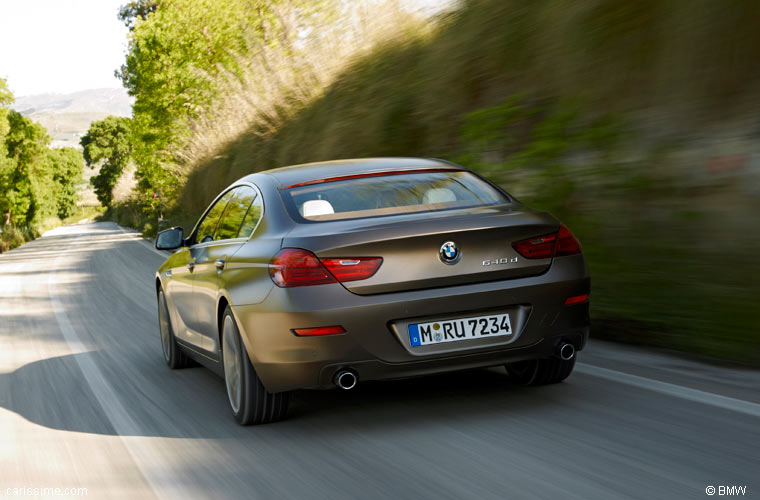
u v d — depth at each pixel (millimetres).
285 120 19234
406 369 4016
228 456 4035
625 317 5984
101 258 24906
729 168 6133
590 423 4012
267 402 4418
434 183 4770
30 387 6328
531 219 4270
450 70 11828
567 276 4230
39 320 10867
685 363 5250
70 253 30781
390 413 4520
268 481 3594
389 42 15273
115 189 80375
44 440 4688
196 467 3920
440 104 12016
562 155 8055
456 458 3646
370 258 3975
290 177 4949
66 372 6844
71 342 8586
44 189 91250
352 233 4035
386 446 3930
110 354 7602
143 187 43719
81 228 78438
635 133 7371
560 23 8961
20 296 14805
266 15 21094
